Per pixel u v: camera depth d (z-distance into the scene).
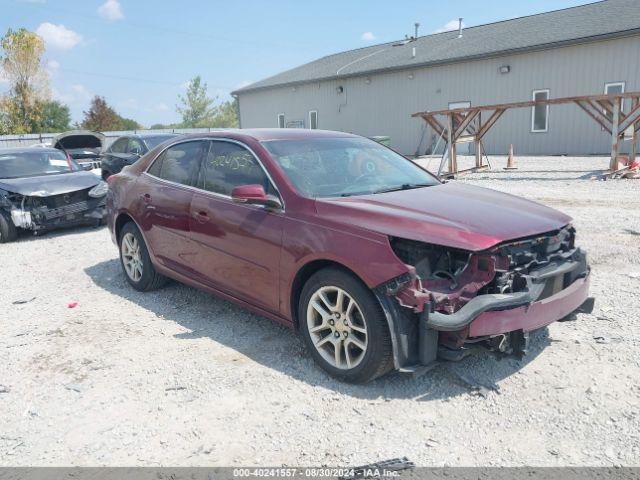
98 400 3.51
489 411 3.18
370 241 3.31
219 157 4.65
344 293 3.44
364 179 4.34
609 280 5.32
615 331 4.12
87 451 2.98
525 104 13.84
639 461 2.69
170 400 3.47
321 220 3.61
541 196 10.54
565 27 21.56
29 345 4.41
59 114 65.62
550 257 3.52
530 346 3.94
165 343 4.34
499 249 3.23
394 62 26.78
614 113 12.70
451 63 23.67
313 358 3.76
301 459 2.83
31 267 7.04
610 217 8.23
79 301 5.50
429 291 3.16
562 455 2.76
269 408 3.32
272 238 3.87
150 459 2.89
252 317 4.84
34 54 45.00
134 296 5.58
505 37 23.58
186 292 5.61
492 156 21.81
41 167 9.99
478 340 3.22
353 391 3.47
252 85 37.00
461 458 2.78
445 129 15.59
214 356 4.06
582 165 15.90
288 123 33.78
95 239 8.70
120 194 5.73
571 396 3.28
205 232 4.50
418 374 3.23
